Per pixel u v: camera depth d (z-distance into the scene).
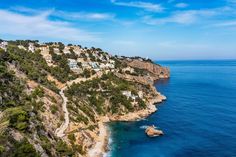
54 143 95.19
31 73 147.00
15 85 113.94
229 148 122.06
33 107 106.44
